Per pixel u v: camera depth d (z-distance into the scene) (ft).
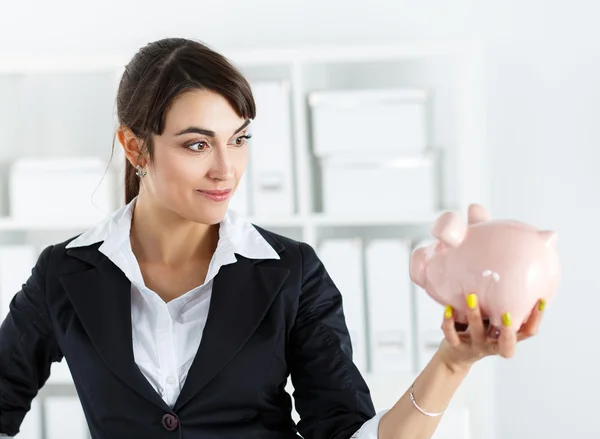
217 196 4.35
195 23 11.18
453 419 5.97
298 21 11.03
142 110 4.35
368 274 9.48
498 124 10.79
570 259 10.77
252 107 4.35
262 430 4.53
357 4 10.93
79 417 9.77
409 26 10.87
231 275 4.65
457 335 3.51
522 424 10.93
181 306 4.66
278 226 10.39
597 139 10.66
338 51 9.40
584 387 10.82
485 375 9.24
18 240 11.05
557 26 10.66
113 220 4.87
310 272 4.74
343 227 10.88
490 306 3.38
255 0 11.07
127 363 4.50
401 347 9.48
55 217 9.96
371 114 9.57
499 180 10.83
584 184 10.71
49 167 9.92
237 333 4.51
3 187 10.41
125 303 4.64
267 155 9.57
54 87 11.27
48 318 4.82
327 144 9.63
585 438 10.86
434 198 9.96
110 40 11.32
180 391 4.54
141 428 4.48
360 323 9.46
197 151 4.29
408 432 3.87
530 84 10.73
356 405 4.41
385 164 9.59
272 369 4.54
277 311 4.57
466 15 10.78
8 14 11.40
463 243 3.50
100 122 11.26
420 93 9.52
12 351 4.85
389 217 9.55
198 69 4.25
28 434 9.84
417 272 3.61
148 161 4.46
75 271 4.79
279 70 10.75
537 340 10.89
